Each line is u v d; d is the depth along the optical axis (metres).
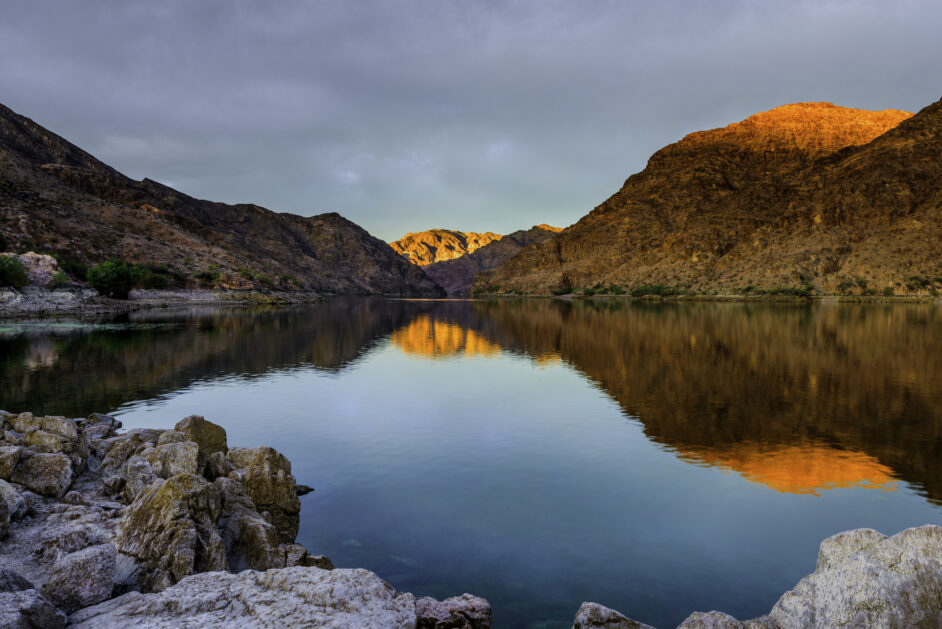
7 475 9.55
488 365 34.19
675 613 8.02
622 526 11.12
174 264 151.62
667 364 33.38
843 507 12.10
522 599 8.37
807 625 5.64
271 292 162.50
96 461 11.95
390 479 13.88
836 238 191.62
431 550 10.06
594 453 16.03
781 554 9.93
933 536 5.19
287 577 6.30
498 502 12.33
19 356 33.94
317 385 26.66
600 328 62.09
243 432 18.27
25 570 6.81
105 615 5.61
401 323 74.00
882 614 5.05
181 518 7.65
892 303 130.00
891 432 18.06
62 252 125.50
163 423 18.78
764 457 15.55
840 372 29.56
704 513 11.73
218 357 35.81
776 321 68.50
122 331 51.47
